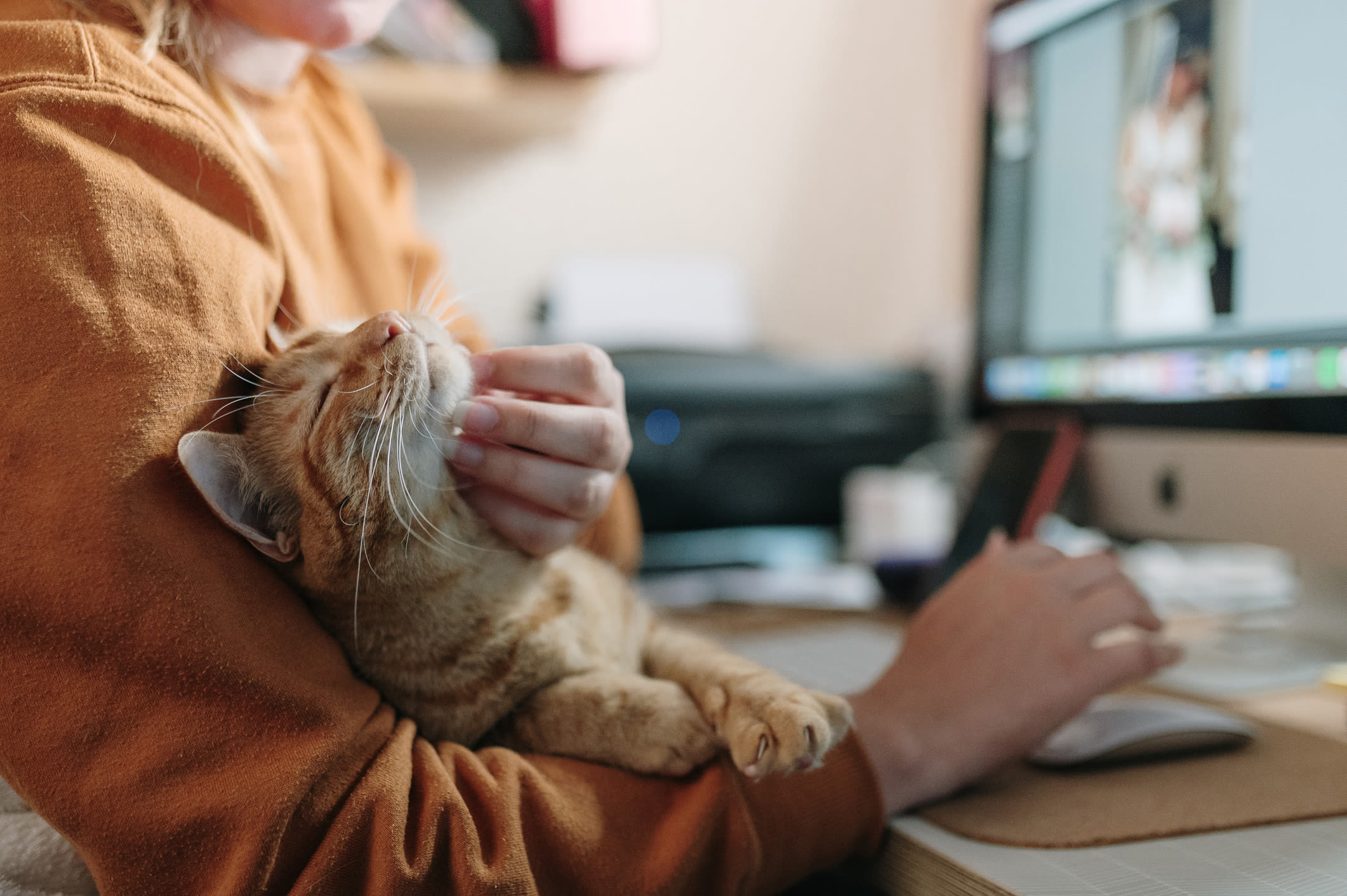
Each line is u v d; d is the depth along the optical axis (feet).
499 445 2.04
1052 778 2.10
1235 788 1.97
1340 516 2.62
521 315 6.62
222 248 1.71
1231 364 2.95
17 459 1.45
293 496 2.19
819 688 2.70
